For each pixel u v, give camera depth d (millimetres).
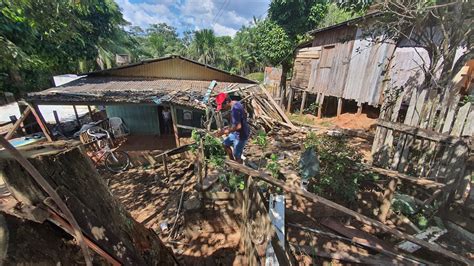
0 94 12312
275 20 17656
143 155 7566
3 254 1102
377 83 9047
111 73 11383
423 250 3029
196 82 10781
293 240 3242
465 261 2318
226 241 3576
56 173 1248
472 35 4742
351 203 3742
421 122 4094
